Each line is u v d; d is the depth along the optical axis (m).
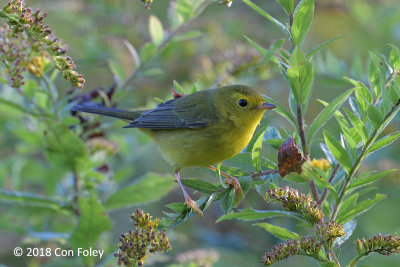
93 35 15.82
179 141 9.87
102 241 11.42
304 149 7.21
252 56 12.32
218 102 9.82
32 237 10.30
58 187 11.48
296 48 6.74
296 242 6.32
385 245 6.28
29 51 9.16
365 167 13.20
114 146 11.23
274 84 15.96
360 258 6.43
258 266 13.20
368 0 16.94
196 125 9.74
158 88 15.30
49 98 10.15
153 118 10.10
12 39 8.59
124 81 11.73
